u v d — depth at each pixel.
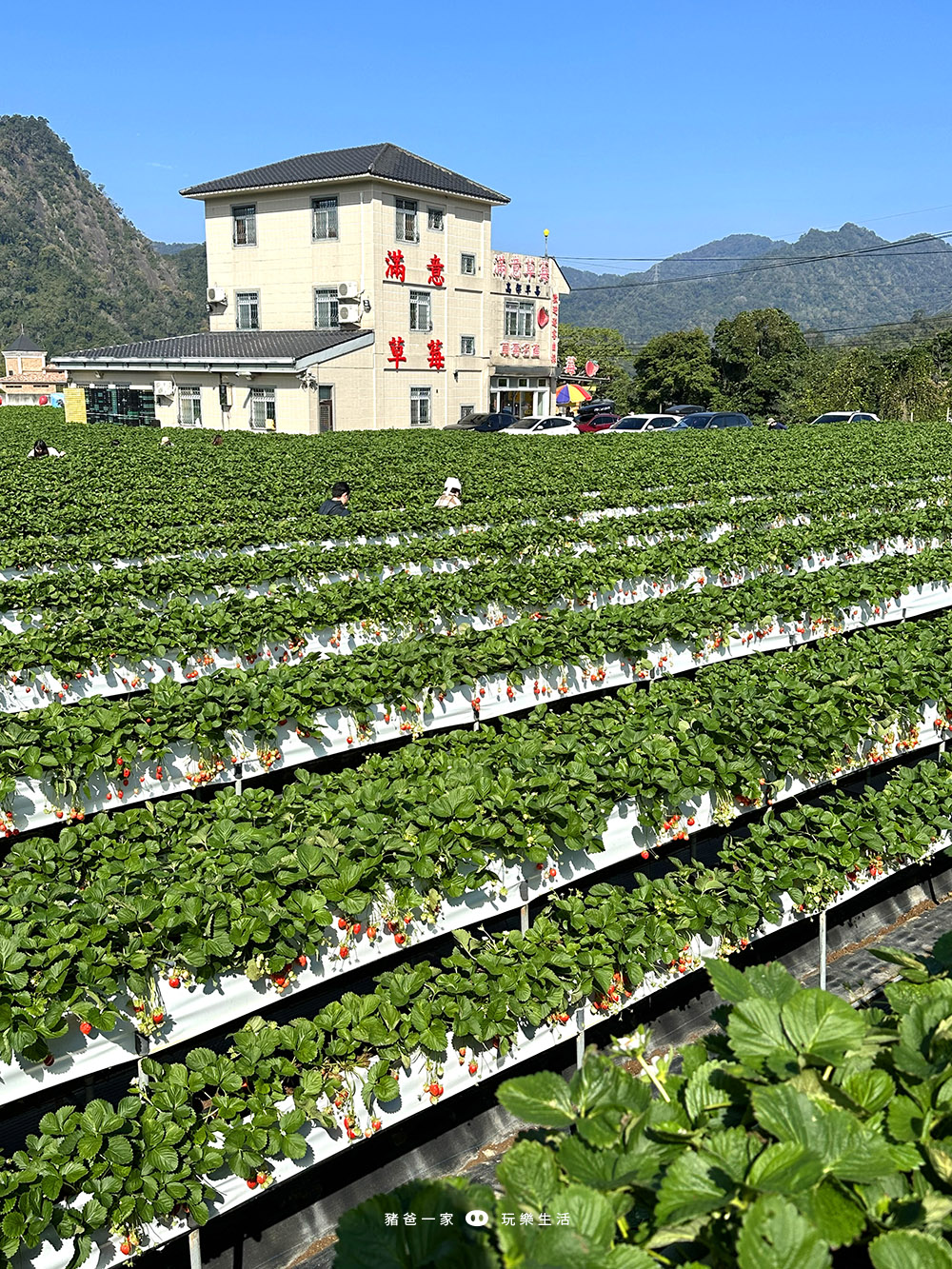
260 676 10.73
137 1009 6.05
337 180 47.12
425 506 22.58
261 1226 6.35
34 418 51.25
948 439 42.53
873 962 8.92
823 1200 2.59
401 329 50.19
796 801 9.48
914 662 10.66
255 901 6.43
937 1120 2.95
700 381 75.25
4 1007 5.54
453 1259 2.50
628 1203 2.76
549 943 7.17
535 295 59.22
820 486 27.11
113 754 9.38
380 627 13.72
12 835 9.30
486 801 7.45
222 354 48.06
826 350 128.25
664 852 9.68
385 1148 6.86
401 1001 6.44
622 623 12.98
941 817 8.75
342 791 8.00
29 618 12.86
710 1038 3.42
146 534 18.44
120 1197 5.41
